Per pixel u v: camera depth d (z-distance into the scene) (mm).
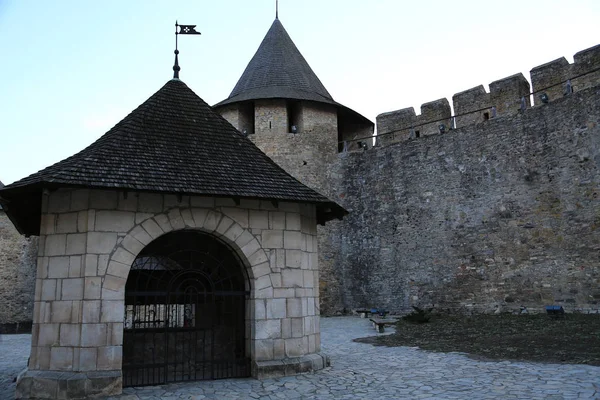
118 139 7879
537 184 16625
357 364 8867
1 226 22859
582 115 15812
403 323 16375
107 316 6906
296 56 24422
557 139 16344
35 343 7004
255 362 7648
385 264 20078
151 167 7559
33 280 22547
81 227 7102
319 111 22500
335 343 12430
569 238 15609
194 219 7652
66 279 7039
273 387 6984
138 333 9273
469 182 18391
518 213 16938
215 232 7785
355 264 20891
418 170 19906
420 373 7875
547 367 7969
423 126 20562
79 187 6758
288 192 8211
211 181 7719
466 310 17594
